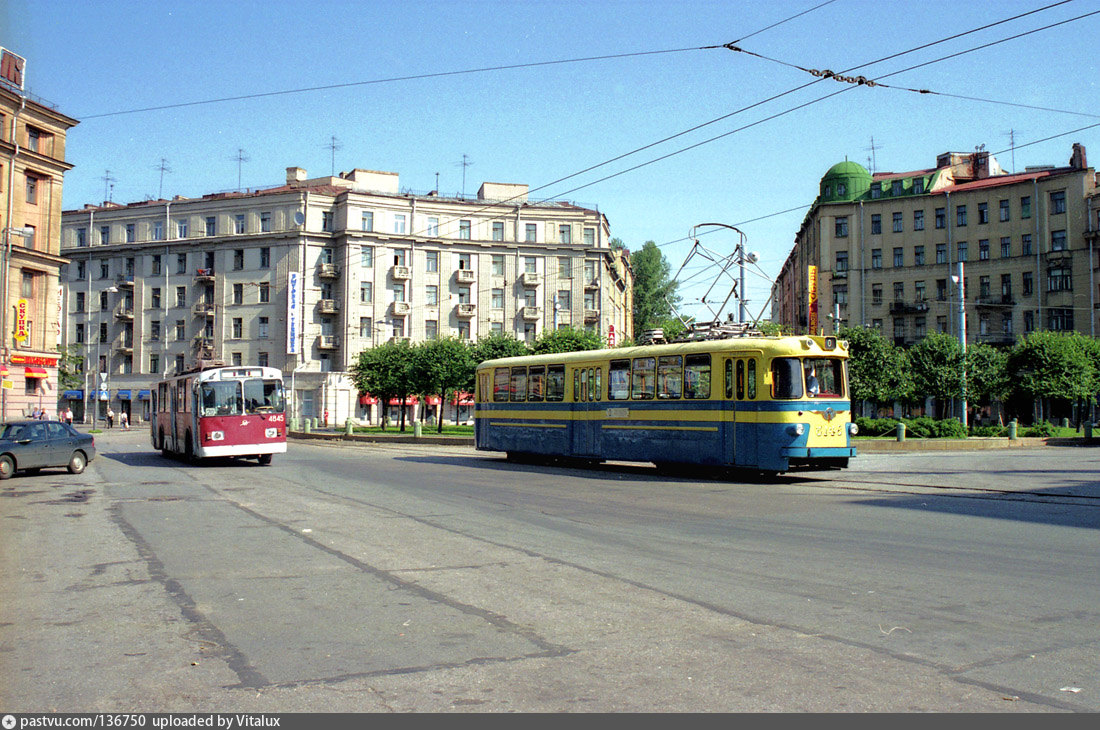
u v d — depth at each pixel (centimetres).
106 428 6512
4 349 3991
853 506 1343
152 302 7250
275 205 6844
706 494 1565
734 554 914
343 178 7269
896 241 6756
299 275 6712
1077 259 5903
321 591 747
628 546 978
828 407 1816
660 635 593
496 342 5019
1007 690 472
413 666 530
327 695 478
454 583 777
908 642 567
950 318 6425
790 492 1582
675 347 2025
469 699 469
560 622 632
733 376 1873
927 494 1507
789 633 594
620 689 482
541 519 1227
